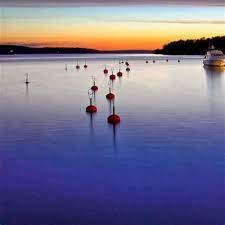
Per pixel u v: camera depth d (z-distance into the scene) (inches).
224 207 476.7
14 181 567.8
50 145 749.9
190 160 650.8
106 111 1080.2
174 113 1045.2
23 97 1398.9
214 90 1566.2
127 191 525.7
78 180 568.4
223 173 590.6
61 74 2455.7
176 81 1953.7
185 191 523.8
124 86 1727.4
